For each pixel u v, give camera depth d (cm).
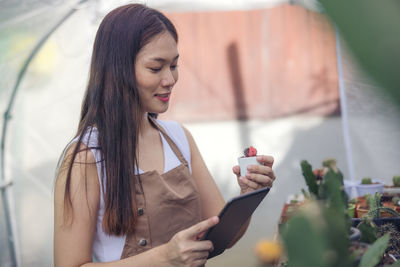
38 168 658
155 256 109
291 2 735
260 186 131
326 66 938
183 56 967
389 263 109
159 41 121
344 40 18
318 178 169
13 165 653
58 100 686
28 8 445
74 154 119
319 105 945
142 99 125
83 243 118
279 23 948
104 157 120
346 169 684
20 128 673
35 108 682
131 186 122
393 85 18
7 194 438
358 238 89
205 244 105
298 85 952
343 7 18
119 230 122
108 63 123
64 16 482
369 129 468
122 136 122
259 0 740
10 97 493
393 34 18
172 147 139
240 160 133
